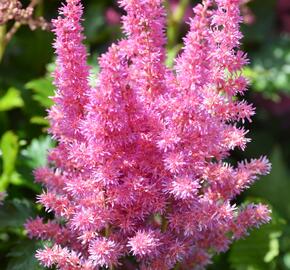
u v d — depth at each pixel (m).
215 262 0.87
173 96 0.62
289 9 1.27
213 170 0.62
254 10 1.26
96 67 0.95
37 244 0.71
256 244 0.85
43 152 0.85
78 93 0.62
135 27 0.62
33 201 0.82
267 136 1.18
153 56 0.62
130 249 0.64
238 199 0.97
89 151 0.59
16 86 0.99
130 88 0.59
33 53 1.07
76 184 0.61
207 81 0.61
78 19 0.61
